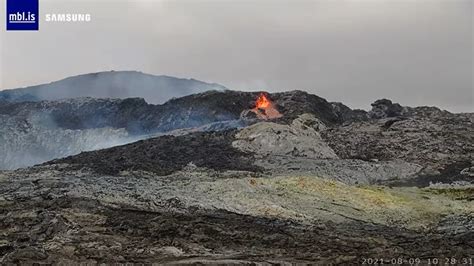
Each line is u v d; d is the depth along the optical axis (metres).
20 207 48.34
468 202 62.72
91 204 49.97
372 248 41.69
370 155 82.81
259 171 68.81
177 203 52.81
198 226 44.88
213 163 71.62
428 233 49.09
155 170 67.25
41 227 42.72
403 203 59.59
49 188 56.19
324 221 50.66
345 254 39.34
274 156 76.12
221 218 49.09
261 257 38.09
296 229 47.03
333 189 60.91
